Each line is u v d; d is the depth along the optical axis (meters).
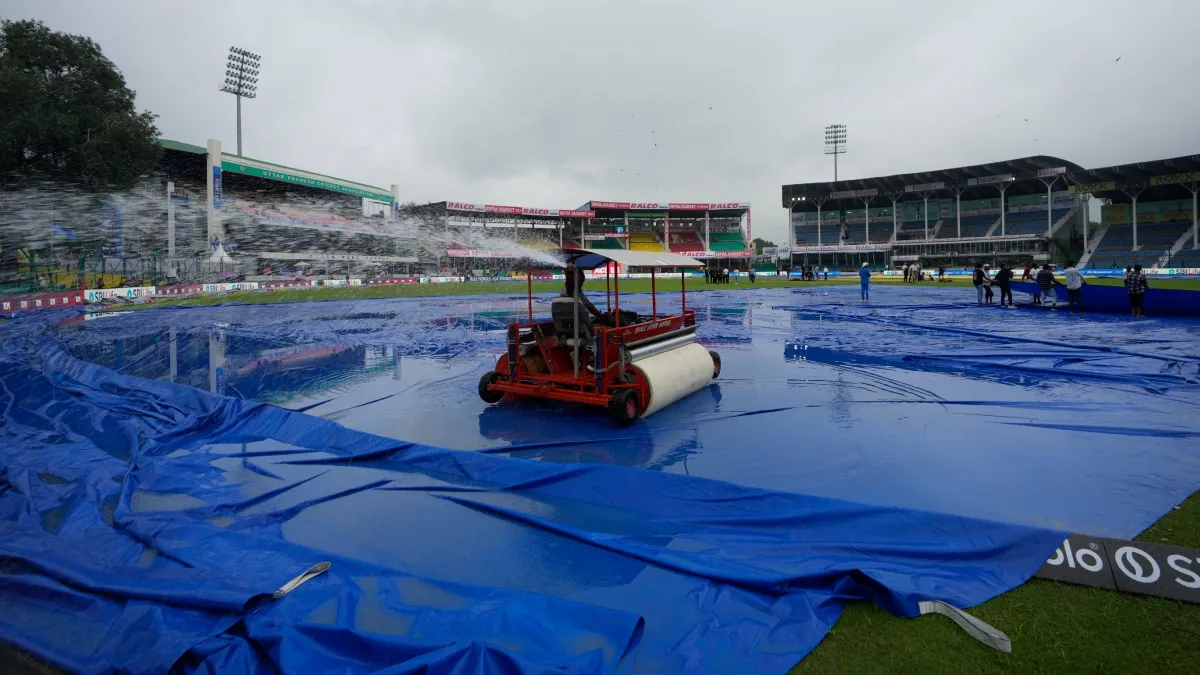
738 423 6.43
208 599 2.76
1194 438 5.59
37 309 22.08
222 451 5.77
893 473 4.77
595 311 7.38
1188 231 56.50
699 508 4.13
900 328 15.25
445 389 8.46
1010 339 12.15
